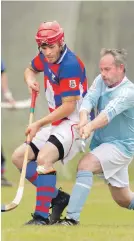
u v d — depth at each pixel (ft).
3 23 176.76
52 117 73.72
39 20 169.89
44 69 76.18
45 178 72.49
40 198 72.59
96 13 183.42
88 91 74.38
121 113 73.72
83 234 64.69
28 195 112.68
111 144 74.02
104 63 72.59
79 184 72.38
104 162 73.15
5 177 134.72
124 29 187.73
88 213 90.02
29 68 79.82
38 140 76.69
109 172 74.08
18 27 175.52
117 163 73.87
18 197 73.05
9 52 180.14
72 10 159.94
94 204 100.12
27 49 177.06
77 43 182.09
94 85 74.43
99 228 69.67
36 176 76.43
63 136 73.31
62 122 74.84
